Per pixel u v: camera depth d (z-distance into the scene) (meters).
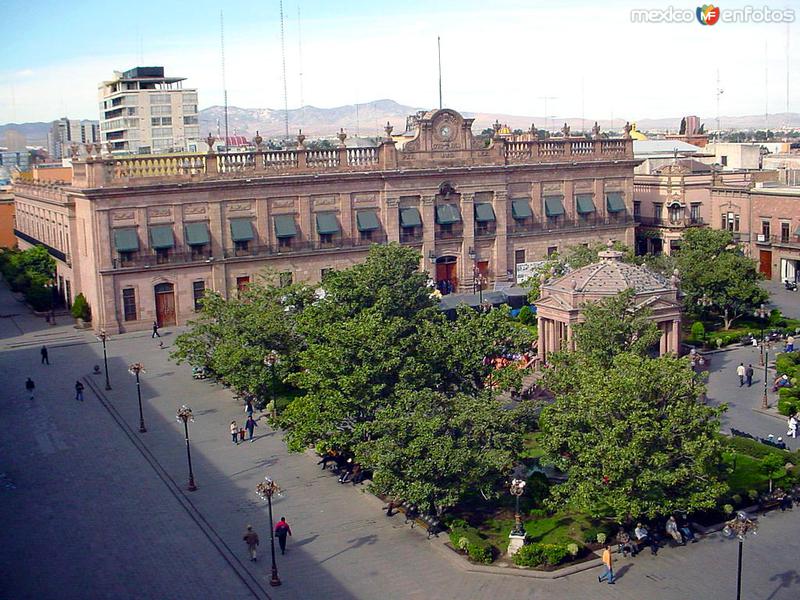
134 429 60.75
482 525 44.72
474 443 43.53
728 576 39.31
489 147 102.50
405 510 46.19
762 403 62.88
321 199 94.75
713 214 115.75
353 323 50.00
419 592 38.66
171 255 88.38
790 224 105.00
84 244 91.31
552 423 43.31
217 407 65.38
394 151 97.00
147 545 43.78
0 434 60.72
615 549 42.03
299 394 64.00
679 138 171.00
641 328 54.12
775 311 84.50
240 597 38.66
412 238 98.94
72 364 78.12
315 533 44.72
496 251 103.50
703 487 41.41
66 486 51.34
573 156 108.19
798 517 45.19
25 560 42.38
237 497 49.31
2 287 126.31
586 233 109.44
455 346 50.47
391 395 47.78
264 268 91.81
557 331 68.62
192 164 89.75
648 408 41.00
